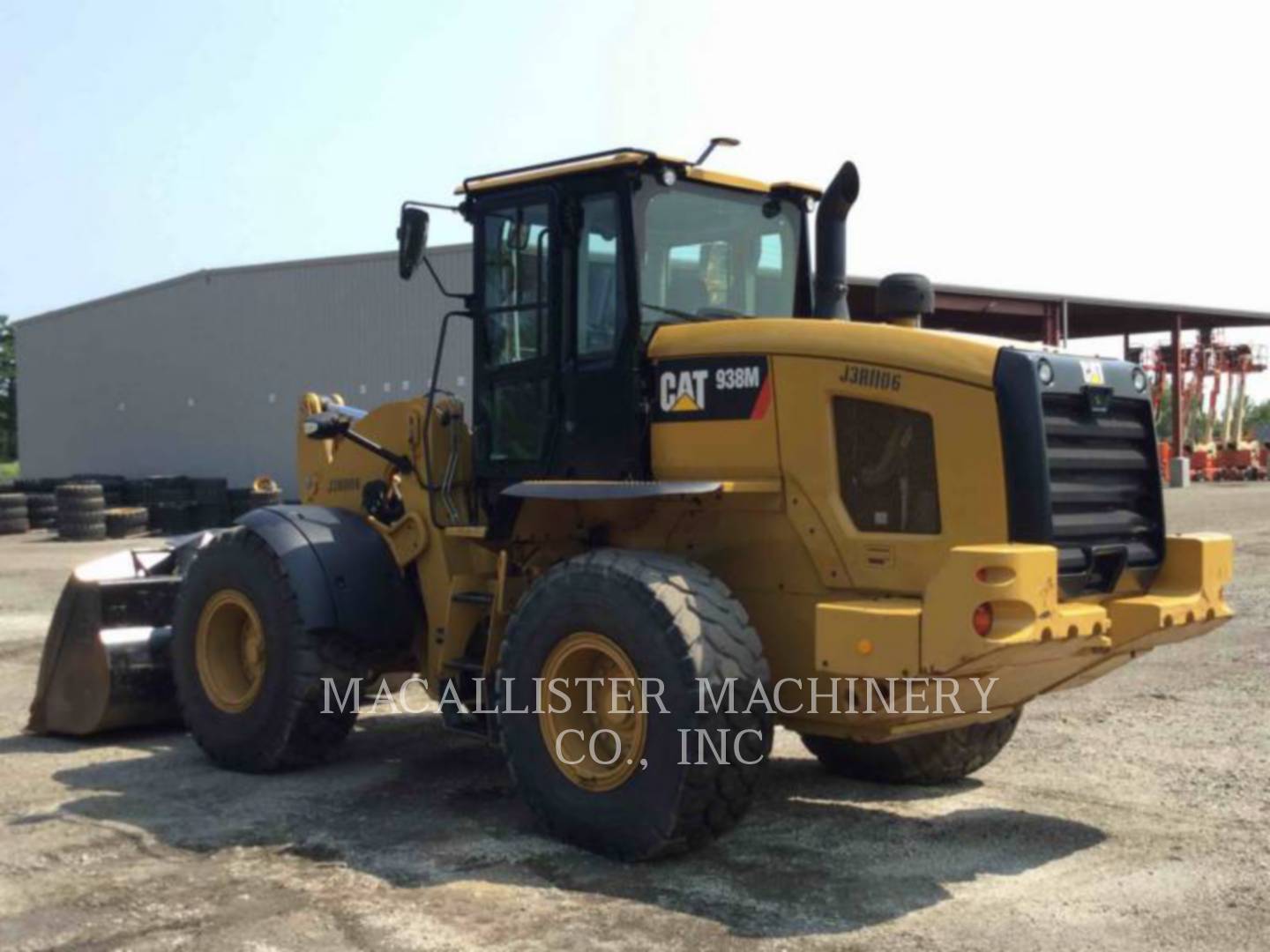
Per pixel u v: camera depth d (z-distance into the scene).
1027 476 4.88
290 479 30.02
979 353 5.00
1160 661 9.49
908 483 5.16
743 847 5.41
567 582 5.34
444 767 6.92
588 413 5.93
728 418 5.56
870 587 5.21
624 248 5.78
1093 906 4.69
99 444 36.84
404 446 6.86
